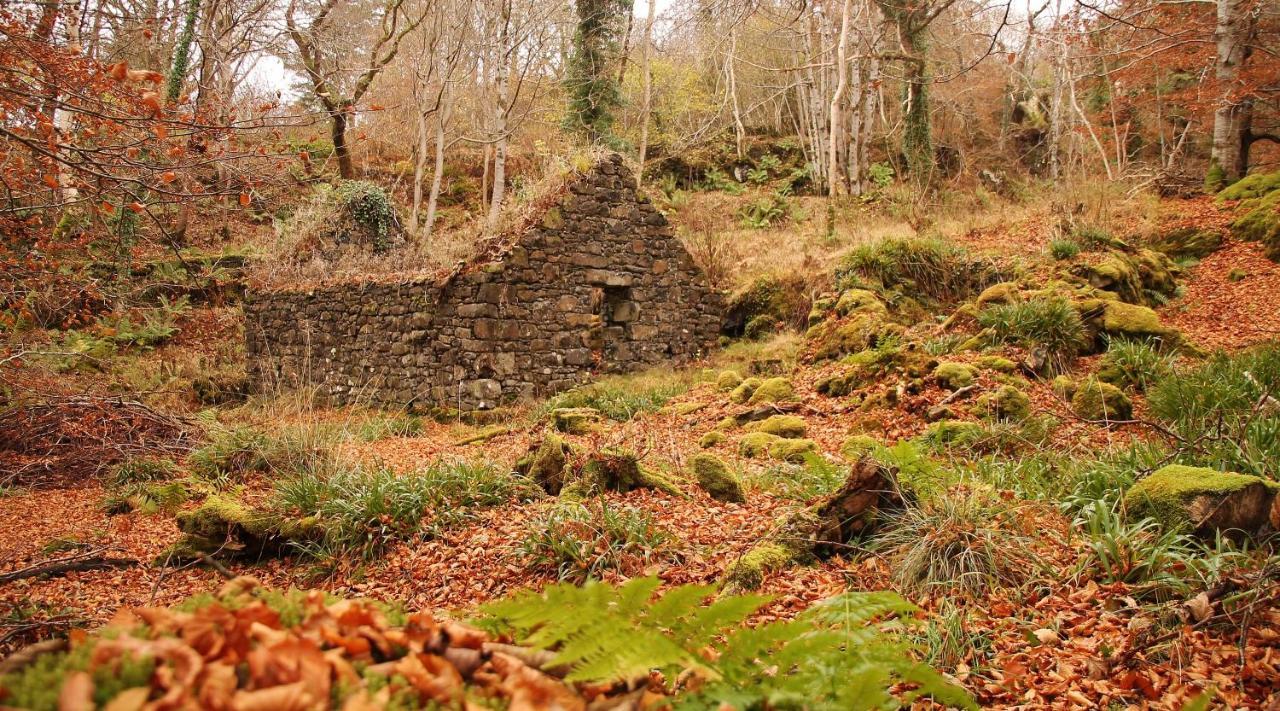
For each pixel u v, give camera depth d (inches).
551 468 280.7
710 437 379.2
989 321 442.6
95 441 417.1
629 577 191.6
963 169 1097.4
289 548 256.4
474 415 534.6
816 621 105.3
